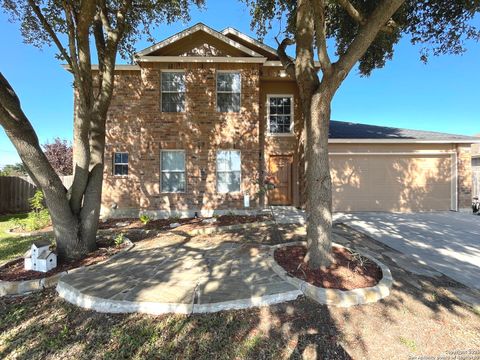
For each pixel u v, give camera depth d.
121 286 3.45
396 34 6.21
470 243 5.98
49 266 4.00
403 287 3.62
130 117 10.01
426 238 6.38
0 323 2.83
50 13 4.94
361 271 3.83
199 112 9.23
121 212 9.81
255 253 4.91
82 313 2.98
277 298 3.16
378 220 8.56
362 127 12.62
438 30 5.98
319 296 3.15
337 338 2.57
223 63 9.28
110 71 5.32
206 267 4.17
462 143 10.17
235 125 9.29
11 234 6.95
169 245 5.51
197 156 9.20
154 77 9.14
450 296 3.45
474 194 11.62
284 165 10.65
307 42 4.27
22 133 3.88
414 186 10.35
